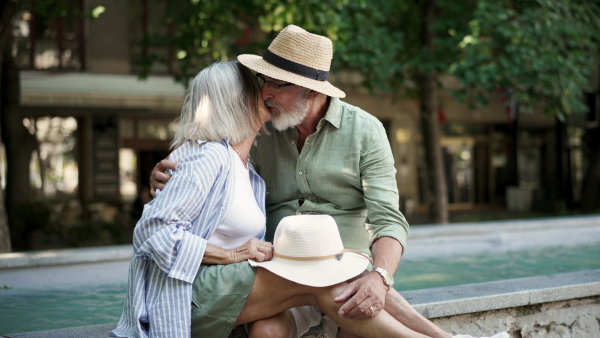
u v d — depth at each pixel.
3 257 4.88
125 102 16.28
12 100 10.63
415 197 20.38
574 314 3.40
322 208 3.06
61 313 3.85
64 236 12.03
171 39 11.28
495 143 22.78
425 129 11.98
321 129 2.99
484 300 3.04
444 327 2.99
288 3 9.24
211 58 10.48
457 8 11.00
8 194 10.79
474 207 22.38
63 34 15.25
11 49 10.54
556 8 10.52
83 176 16.50
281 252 2.50
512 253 6.82
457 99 10.61
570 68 10.68
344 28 10.15
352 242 3.05
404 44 12.34
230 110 2.64
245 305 2.50
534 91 10.95
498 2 10.38
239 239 2.65
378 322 2.40
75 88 15.46
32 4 10.21
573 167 21.61
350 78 16.95
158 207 2.41
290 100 2.82
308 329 2.69
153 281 2.46
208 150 2.53
